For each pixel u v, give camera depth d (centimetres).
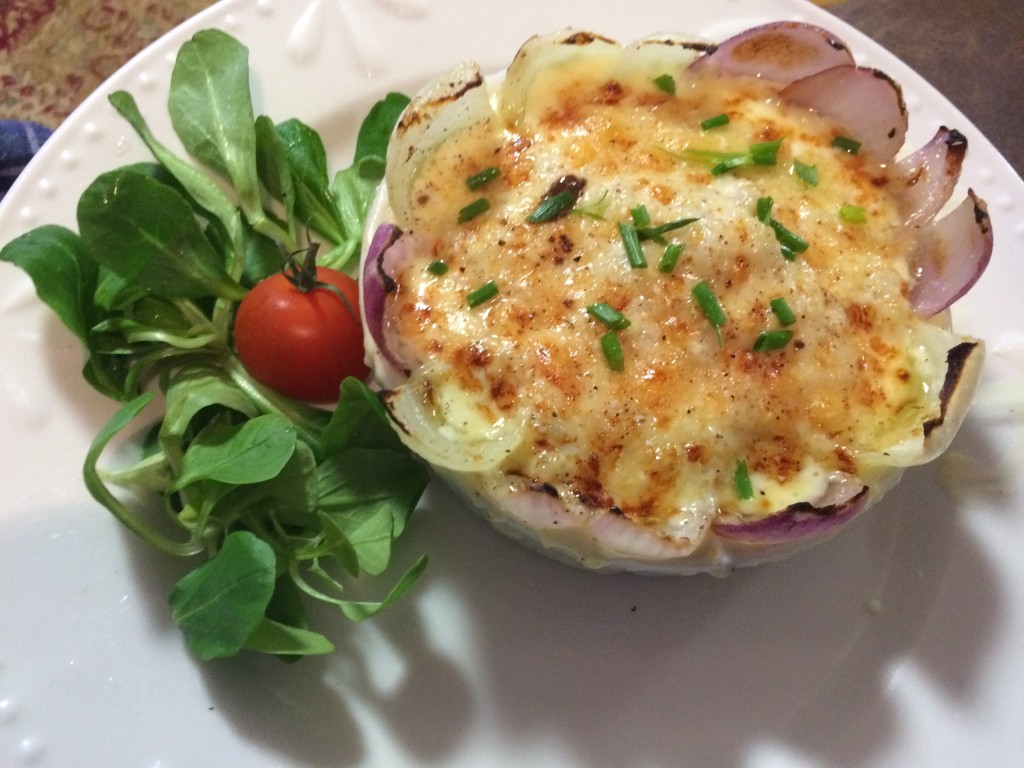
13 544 17
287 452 16
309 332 19
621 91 19
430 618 19
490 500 17
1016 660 18
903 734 18
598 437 16
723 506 16
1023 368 21
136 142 21
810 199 18
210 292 19
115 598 17
